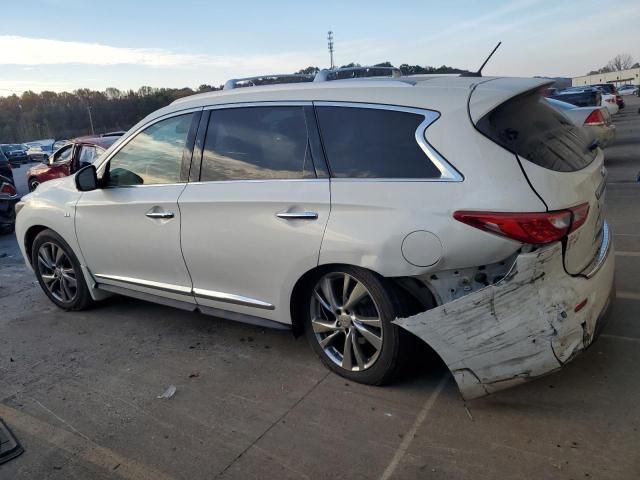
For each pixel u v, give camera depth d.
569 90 19.55
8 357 4.01
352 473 2.53
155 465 2.68
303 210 3.11
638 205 7.47
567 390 3.03
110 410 3.20
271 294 3.39
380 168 2.95
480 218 2.62
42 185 5.01
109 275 4.38
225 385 3.39
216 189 3.52
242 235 3.38
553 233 2.58
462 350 2.73
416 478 2.46
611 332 3.64
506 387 2.73
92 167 4.17
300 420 2.96
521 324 2.62
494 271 2.71
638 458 2.46
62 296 4.88
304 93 3.31
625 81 100.88
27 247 5.05
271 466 2.62
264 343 3.95
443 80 3.18
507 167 2.66
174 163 3.81
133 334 4.27
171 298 4.02
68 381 3.59
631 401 2.88
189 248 3.68
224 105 3.61
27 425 3.10
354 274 3.03
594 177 3.01
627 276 4.65
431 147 2.82
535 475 2.41
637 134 18.84
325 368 3.49
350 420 2.92
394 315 2.94
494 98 2.84
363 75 3.94
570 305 2.66
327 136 3.15
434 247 2.72
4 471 2.71
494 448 2.61
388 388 3.19
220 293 3.67
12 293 5.54
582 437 2.64
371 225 2.88
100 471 2.67
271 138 3.37
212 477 2.57
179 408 3.17
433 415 2.91
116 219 4.11
